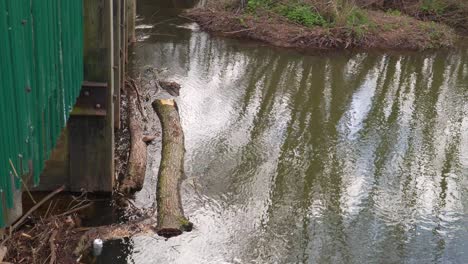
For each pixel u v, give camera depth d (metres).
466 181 8.08
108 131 6.27
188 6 17.39
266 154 8.39
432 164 8.53
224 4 16.52
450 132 9.81
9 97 3.27
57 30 4.44
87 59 5.95
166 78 11.24
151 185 7.08
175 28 15.20
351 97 11.33
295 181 7.68
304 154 8.51
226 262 5.81
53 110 4.44
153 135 8.58
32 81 3.73
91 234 5.85
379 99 11.34
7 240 5.10
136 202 6.65
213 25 15.50
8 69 3.21
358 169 8.18
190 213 6.61
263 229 6.48
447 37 16.55
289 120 9.78
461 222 7.01
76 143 6.27
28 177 4.96
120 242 5.86
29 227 5.75
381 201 7.36
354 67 13.65
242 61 13.16
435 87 12.48
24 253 5.25
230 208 6.85
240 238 6.25
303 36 15.02
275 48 14.56
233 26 15.39
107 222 6.23
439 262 6.16
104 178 6.46
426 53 15.55
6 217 3.58
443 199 7.53
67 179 6.42
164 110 9.22
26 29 3.54
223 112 9.85
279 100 10.75
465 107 11.20
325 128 9.56
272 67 12.98
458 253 6.36
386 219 6.94
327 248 6.25
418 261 6.15
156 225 6.21
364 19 16.09
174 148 7.94
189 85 11.01
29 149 3.78
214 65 12.55
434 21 18.08
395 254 6.24
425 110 10.86
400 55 15.10
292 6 16.06
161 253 5.80
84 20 5.84
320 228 6.62
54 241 5.54
